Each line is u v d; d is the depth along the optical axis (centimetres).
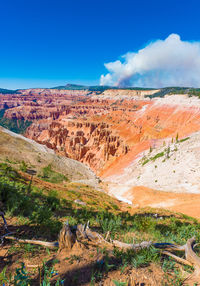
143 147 16238
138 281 262
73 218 742
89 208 1404
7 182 1120
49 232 466
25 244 362
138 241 474
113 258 324
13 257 312
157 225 965
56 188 2314
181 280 274
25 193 1062
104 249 342
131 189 5556
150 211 1969
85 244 369
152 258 333
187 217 1889
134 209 2269
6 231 421
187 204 3697
